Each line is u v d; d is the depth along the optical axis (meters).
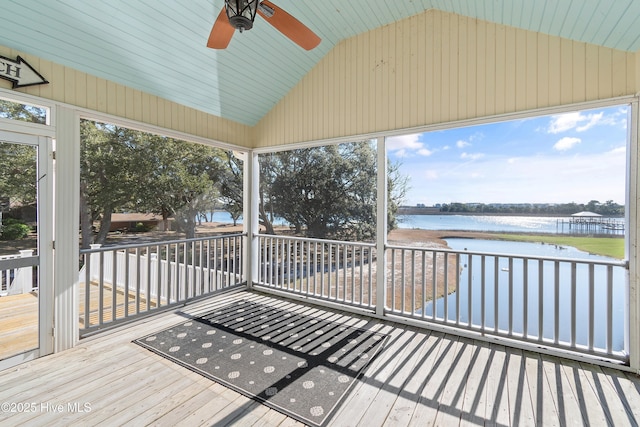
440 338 3.11
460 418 1.93
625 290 2.56
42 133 2.65
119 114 3.20
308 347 2.89
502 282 6.12
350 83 3.94
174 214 7.84
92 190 6.66
